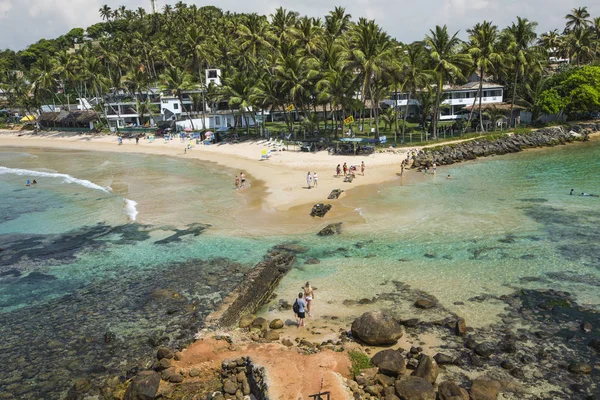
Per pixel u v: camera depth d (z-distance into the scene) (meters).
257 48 96.44
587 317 22.39
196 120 103.88
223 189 52.59
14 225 41.91
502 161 64.19
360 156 67.31
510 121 85.19
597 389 17.17
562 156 65.31
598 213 38.00
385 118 86.06
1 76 161.25
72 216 44.12
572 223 35.72
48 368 20.42
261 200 46.47
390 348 20.28
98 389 18.69
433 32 71.69
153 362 20.17
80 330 23.56
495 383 17.27
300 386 16.64
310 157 68.56
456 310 23.53
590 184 48.06
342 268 29.30
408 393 16.55
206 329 22.47
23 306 26.52
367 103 98.06
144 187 55.69
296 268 29.75
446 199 44.41
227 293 26.73
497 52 79.75
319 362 18.48
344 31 97.00
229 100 88.75
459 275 27.56
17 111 150.38
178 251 33.78
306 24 87.19
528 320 22.34
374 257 30.78
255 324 22.64
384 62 66.56
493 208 40.66
